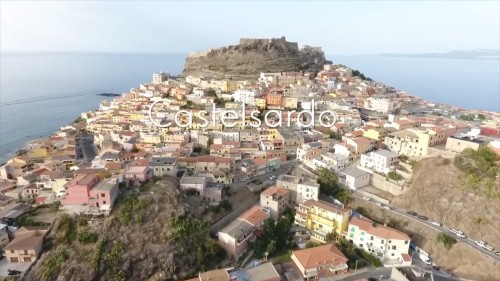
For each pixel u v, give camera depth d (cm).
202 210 11812
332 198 13225
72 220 10288
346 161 14800
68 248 9719
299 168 15325
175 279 9681
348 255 10519
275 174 14675
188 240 10456
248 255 10756
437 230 11306
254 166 14300
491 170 11650
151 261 9744
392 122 17638
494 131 15350
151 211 10794
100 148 17462
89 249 9669
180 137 16850
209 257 10338
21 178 13688
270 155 15738
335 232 11344
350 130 18788
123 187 11769
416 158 14325
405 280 9575
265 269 9669
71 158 15438
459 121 18888
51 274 9106
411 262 10431
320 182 13450
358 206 12744
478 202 11381
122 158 14512
